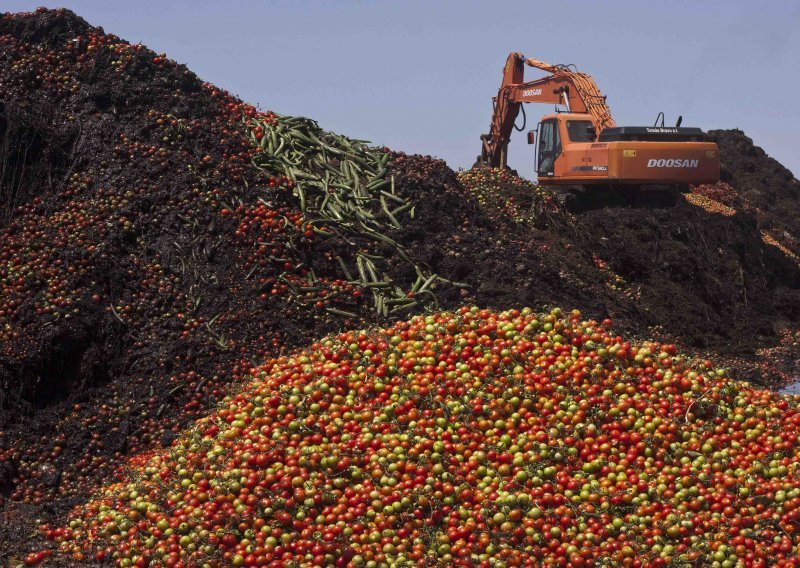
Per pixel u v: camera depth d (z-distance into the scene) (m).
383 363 13.96
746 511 11.14
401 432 12.64
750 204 49.59
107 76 24.16
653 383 13.51
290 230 20.27
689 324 29.14
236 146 22.28
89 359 16.95
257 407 13.15
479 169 34.69
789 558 10.48
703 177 36.31
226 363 17.11
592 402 12.91
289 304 18.86
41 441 15.41
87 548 11.54
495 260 23.11
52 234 19.83
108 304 18.14
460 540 10.85
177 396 16.41
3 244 19.78
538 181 38.97
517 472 11.75
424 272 21.30
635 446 12.39
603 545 10.76
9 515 12.66
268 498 11.23
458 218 24.31
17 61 24.39
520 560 10.56
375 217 22.19
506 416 12.88
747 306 32.84
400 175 24.11
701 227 35.31
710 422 13.02
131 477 13.08
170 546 11.02
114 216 20.19
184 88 24.58
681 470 11.92
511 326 14.59
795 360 28.81
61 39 25.30
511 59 43.69
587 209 37.66
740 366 26.67
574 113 39.31
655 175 35.97
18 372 16.34
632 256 31.16
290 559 10.59
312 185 22.06
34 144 22.17
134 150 22.12
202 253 19.69
